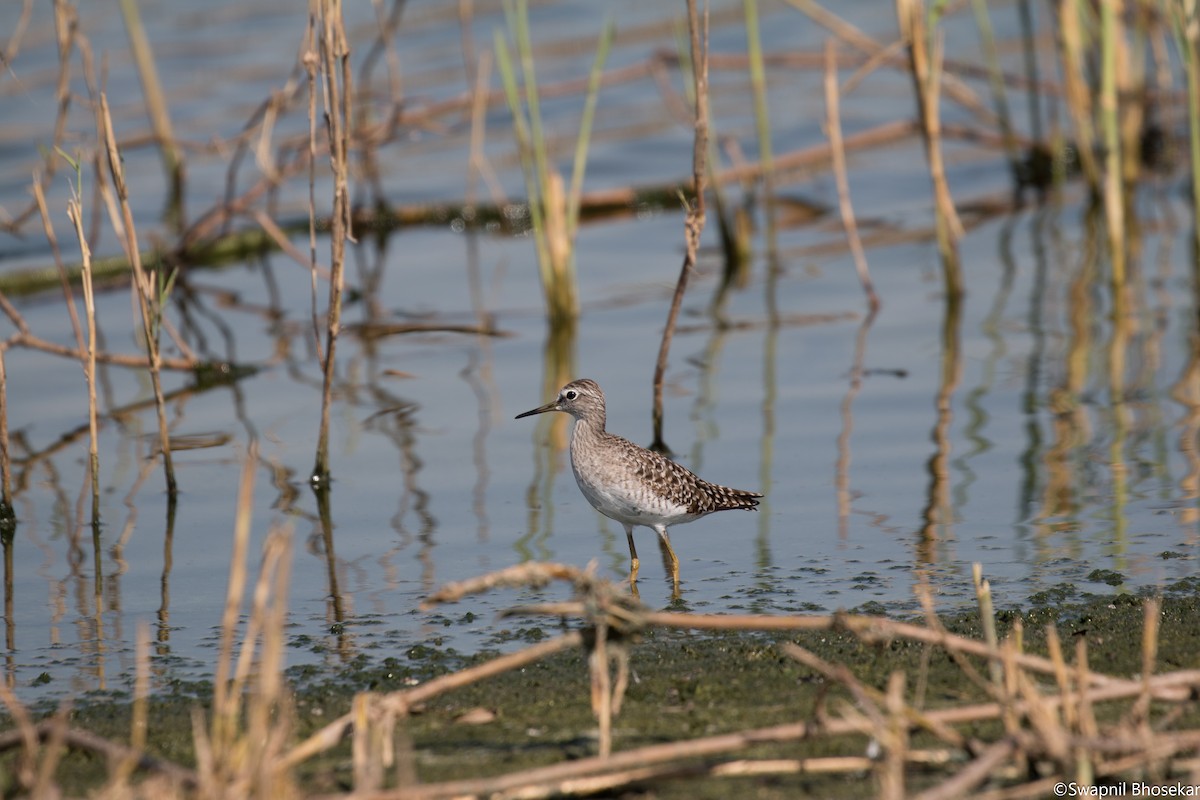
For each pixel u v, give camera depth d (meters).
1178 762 7.08
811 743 7.76
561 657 9.38
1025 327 17.19
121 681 9.29
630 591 10.70
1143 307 17.56
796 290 19.38
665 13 30.09
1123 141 22.11
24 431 14.98
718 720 8.25
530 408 15.45
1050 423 14.02
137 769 7.66
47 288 20.09
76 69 26.94
